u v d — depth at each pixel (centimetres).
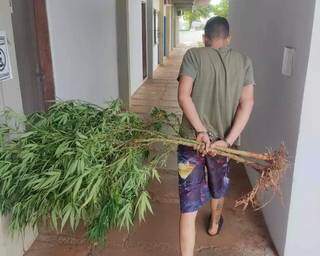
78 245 237
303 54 188
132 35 775
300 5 193
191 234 202
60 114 202
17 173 178
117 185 169
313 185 202
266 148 263
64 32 365
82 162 163
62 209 170
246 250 236
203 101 191
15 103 216
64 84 370
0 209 190
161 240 245
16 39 285
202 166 200
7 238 207
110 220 173
